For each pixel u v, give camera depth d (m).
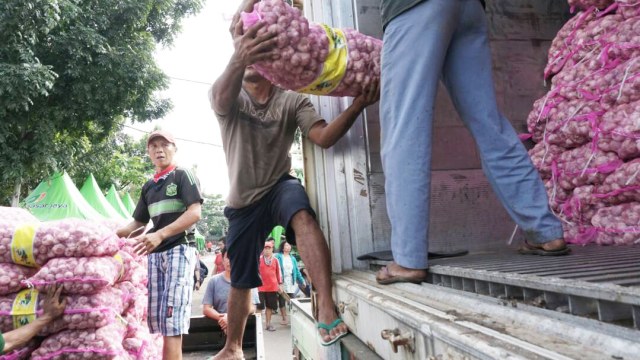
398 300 1.24
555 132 2.21
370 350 1.47
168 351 3.06
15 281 2.20
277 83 1.81
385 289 1.46
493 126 1.58
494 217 2.45
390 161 1.49
